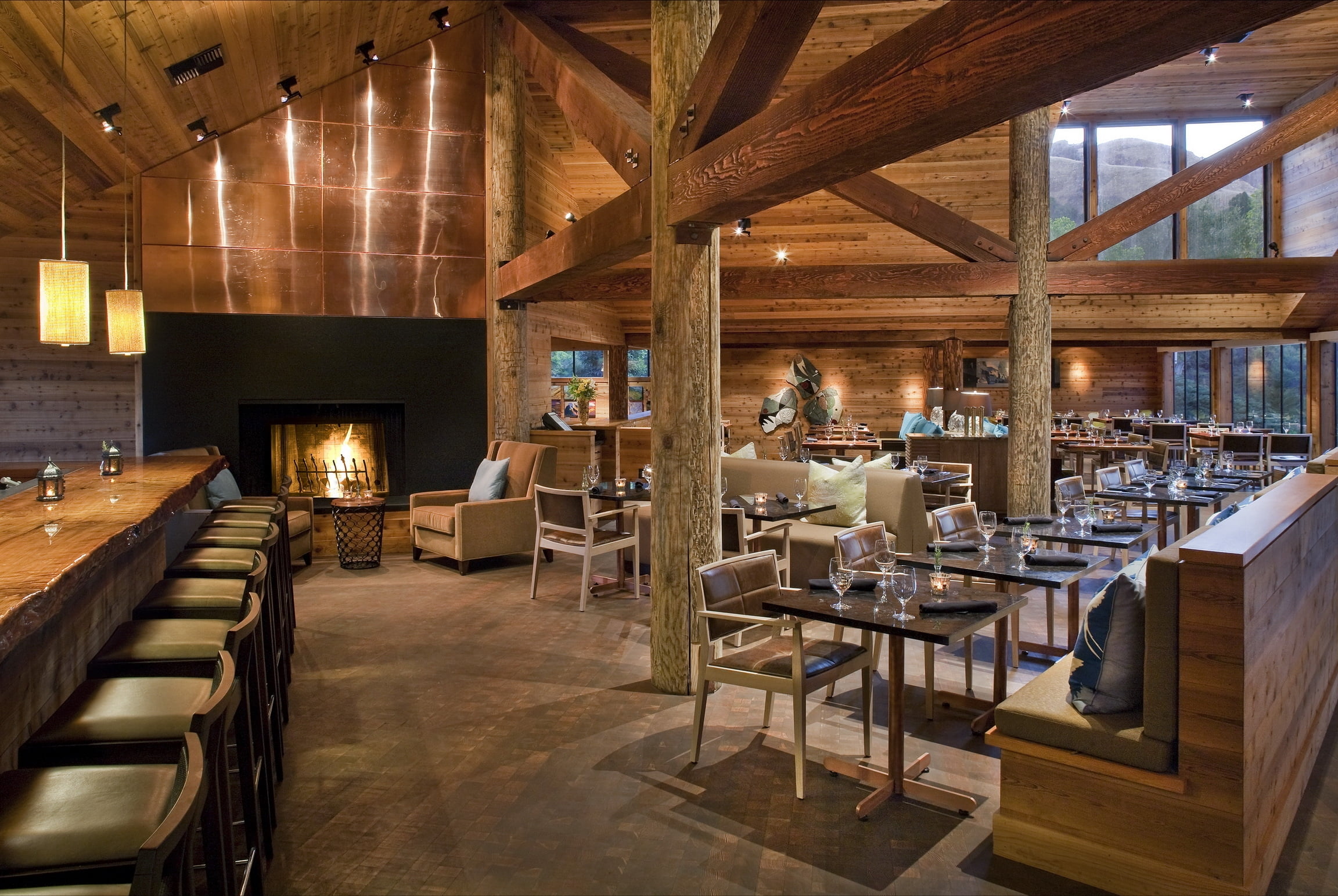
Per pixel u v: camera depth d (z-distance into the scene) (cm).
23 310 827
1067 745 291
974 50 243
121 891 152
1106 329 1334
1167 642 273
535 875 287
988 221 1180
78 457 847
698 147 422
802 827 318
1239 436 1148
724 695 461
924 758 358
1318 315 1246
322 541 855
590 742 396
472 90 905
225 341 859
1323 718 405
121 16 546
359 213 883
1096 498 638
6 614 181
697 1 448
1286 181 1359
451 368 912
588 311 1327
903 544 658
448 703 448
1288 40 1092
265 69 748
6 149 641
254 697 292
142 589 443
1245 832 263
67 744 221
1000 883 284
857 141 293
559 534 697
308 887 280
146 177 836
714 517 463
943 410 1347
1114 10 204
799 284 892
